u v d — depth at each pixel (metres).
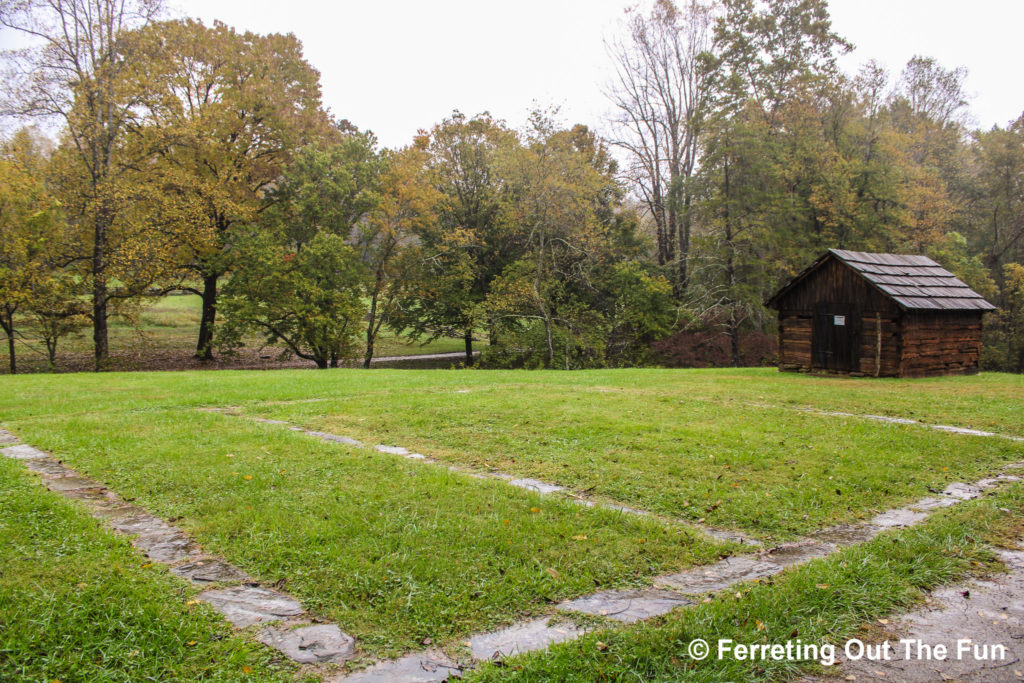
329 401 14.65
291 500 6.88
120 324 45.72
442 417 12.19
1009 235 49.47
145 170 34.16
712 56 40.62
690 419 11.91
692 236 41.38
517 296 37.72
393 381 19.14
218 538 5.79
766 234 38.66
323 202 36.94
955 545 5.66
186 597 4.65
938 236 42.94
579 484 7.80
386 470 8.19
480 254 42.09
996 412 12.73
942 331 21.30
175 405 14.01
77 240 31.20
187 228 31.73
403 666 3.85
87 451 9.11
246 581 4.99
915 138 50.91
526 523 6.16
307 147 37.38
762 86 45.34
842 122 43.62
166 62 33.22
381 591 4.75
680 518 6.62
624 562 5.36
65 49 30.19
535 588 4.84
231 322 33.53
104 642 4.02
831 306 21.92
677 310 40.69
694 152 47.19
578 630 4.28
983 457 9.01
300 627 4.30
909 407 13.45
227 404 14.38
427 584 4.86
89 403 14.12
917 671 3.85
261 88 36.12
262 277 34.12
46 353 36.31
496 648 4.06
